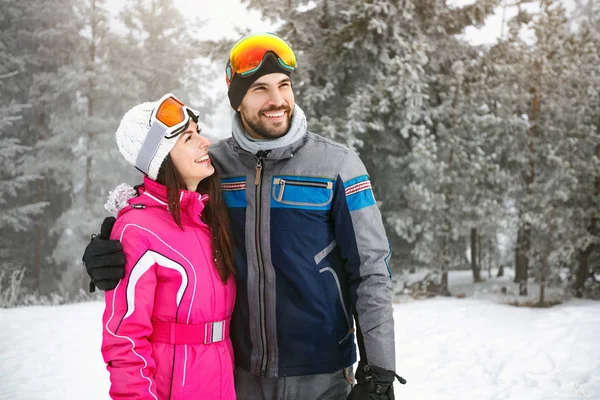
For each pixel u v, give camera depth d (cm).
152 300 167
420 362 577
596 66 1202
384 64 1238
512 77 1231
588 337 625
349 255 192
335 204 191
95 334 685
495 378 512
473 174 1212
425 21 1290
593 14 1395
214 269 180
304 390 195
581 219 1184
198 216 180
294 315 190
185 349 172
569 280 1265
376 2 1116
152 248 167
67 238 2022
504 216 1238
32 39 2217
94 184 2142
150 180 177
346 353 202
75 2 2231
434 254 1234
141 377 160
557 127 1214
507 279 1641
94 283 163
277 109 190
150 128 172
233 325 198
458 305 994
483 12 1296
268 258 189
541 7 1221
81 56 2209
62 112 2225
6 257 2130
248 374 199
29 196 2233
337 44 1161
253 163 195
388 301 190
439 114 1285
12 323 748
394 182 1274
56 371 534
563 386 477
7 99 2188
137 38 2339
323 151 195
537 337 654
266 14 1249
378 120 1198
